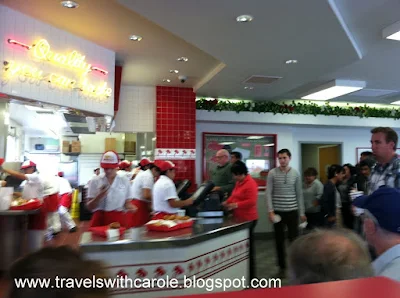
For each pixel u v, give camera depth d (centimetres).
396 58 507
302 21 360
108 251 266
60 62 417
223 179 530
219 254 344
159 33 436
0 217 402
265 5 327
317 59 479
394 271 138
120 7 370
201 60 536
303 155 1091
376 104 878
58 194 511
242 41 414
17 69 371
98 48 477
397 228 145
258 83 617
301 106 820
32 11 379
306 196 533
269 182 493
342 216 517
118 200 395
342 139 932
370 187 290
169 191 369
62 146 898
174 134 696
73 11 380
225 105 769
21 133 830
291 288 77
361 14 374
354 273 104
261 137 848
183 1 319
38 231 438
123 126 684
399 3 352
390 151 277
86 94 457
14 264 74
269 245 689
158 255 281
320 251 108
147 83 675
